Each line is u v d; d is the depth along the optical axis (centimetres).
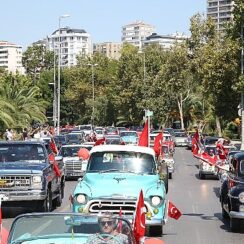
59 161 2391
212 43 6238
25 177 1989
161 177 1692
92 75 12519
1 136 5925
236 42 5384
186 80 8931
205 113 9600
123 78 11238
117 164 1677
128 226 885
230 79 5619
